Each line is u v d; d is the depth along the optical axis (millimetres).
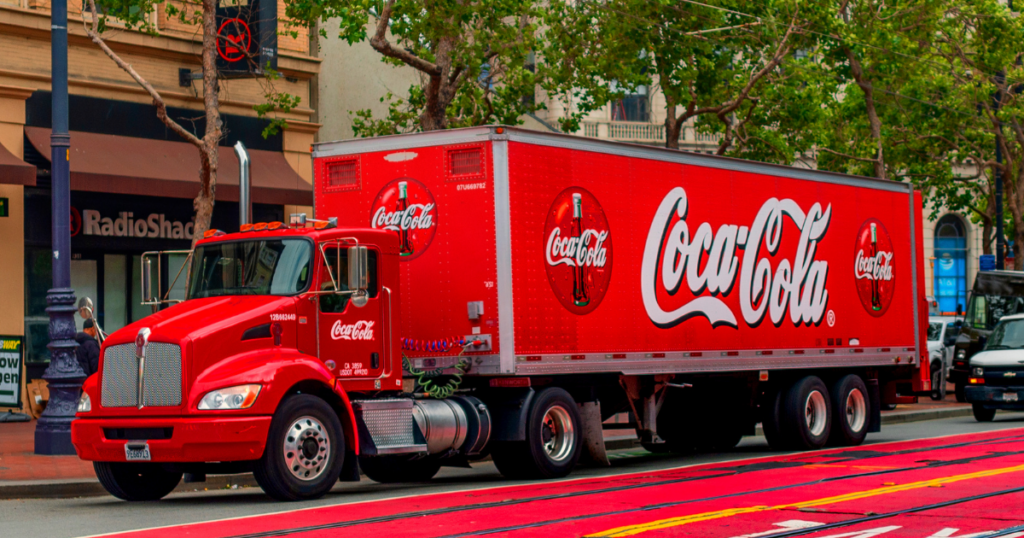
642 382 15148
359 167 14055
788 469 14031
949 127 32625
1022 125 33875
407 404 12602
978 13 29703
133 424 11336
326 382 11734
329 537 9008
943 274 51094
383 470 14570
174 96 24000
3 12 21312
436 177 13484
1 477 13461
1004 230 41281
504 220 13008
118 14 19562
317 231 12227
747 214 16422
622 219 14500
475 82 23500
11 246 21625
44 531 9891
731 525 9359
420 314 13516
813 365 17422
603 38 23188
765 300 16641
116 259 23547
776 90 26094
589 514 10094
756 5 24703
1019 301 30828
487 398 13602
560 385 14039
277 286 12039
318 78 27406
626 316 14453
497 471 15602
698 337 15477
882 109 31016
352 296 12367
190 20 23938
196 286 12531
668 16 24000
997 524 9383
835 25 25219
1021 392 22500
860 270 18547
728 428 17734
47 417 15742
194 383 11109
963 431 20469
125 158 22719
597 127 39250
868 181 18891
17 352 20094
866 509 10234
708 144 40625
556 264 13562
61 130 15859
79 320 22906
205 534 9312
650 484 12570
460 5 19609
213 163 17844
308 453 11547
